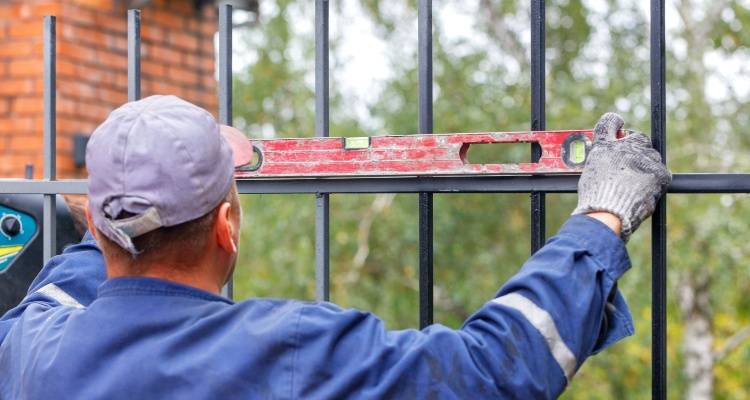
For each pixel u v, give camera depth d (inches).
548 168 67.3
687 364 303.0
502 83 285.0
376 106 283.4
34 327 59.2
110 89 233.1
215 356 52.1
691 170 266.5
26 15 224.4
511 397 51.8
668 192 65.9
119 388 52.4
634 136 62.8
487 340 52.6
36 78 223.1
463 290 271.3
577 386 283.4
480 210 277.3
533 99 69.7
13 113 224.8
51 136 87.7
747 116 291.1
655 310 66.6
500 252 281.1
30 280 92.9
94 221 54.1
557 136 67.1
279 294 278.1
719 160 266.2
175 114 53.7
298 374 51.7
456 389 51.5
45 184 86.4
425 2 72.9
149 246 54.0
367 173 72.4
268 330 52.6
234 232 56.7
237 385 51.5
